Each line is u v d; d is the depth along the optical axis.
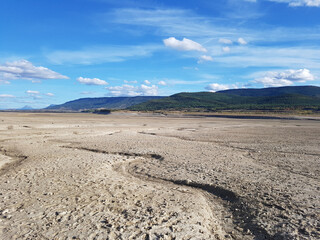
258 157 14.69
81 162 12.91
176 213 6.68
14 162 13.34
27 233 5.66
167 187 9.20
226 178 10.04
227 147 18.44
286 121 60.53
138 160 14.08
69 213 6.71
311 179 10.02
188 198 7.94
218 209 7.46
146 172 11.34
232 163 12.90
